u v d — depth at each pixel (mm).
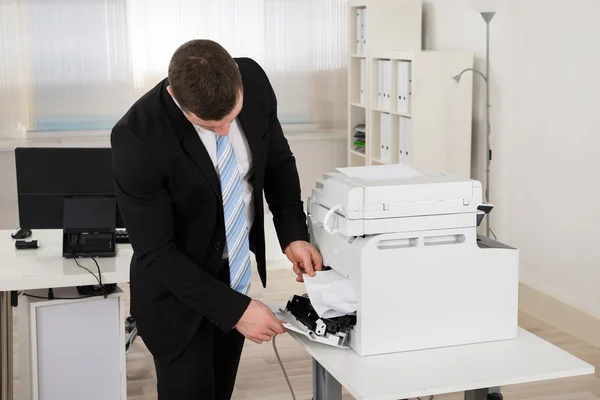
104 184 2992
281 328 1978
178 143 1955
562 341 4211
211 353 2209
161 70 6160
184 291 1997
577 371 1860
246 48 6332
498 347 1996
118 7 5996
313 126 6574
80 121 6059
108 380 3027
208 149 2041
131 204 1971
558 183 4379
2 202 5938
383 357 1927
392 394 1726
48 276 2744
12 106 5910
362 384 1764
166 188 1998
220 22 6234
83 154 2965
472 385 1783
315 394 2168
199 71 1719
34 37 5875
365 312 1913
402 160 5352
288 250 2197
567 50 4223
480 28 5082
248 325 1973
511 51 4723
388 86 5535
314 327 1993
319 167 6613
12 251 3080
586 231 4180
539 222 4578
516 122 4734
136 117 1966
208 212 2059
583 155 4156
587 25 4051
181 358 2174
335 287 1953
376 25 5715
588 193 4141
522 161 4699
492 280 2006
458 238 2023
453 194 1948
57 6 5883
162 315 2166
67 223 2980
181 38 6160
